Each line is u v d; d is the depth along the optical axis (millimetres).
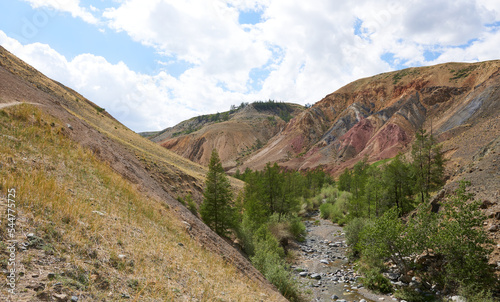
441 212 18516
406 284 18766
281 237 32500
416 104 193000
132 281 6453
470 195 16922
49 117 15594
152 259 8281
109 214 9625
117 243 7871
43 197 7535
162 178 32875
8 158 9148
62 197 8312
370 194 37656
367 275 20609
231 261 14633
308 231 42781
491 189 20734
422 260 19000
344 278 21875
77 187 10398
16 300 4035
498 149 25656
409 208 38219
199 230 16469
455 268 16266
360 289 19453
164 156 59406
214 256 13375
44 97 20109
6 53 60125
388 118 191625
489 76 170000
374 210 36875
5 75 18094
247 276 13945
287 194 43812
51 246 5910
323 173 111375
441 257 18094
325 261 27062
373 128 185875
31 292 4363
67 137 15195
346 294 18656
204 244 14430
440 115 174125
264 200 42500
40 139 12562
